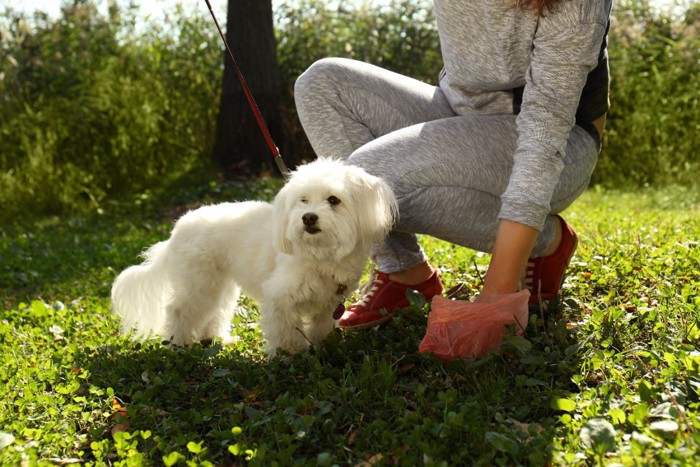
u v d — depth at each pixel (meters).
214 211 3.35
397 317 3.09
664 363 2.49
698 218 5.27
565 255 3.15
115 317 3.77
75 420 2.46
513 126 2.86
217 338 3.46
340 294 3.04
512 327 2.53
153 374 2.75
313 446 2.17
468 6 2.72
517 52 2.68
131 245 6.18
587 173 2.93
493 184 2.84
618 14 10.59
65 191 9.21
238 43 9.66
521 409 2.25
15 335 3.56
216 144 9.93
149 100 9.94
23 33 9.54
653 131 10.08
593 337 2.76
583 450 1.99
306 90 3.29
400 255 3.19
